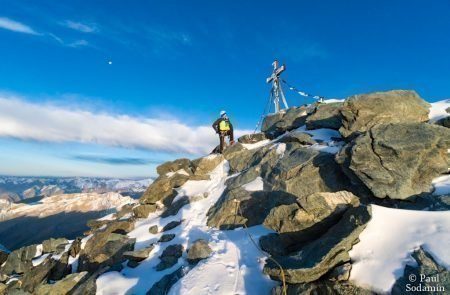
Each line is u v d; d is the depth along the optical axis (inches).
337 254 295.4
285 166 585.3
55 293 493.7
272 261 327.9
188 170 861.8
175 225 637.3
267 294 332.5
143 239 622.5
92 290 451.5
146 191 807.7
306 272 289.3
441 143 426.6
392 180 410.9
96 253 619.2
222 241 499.5
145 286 440.5
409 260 264.8
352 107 593.6
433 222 294.2
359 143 465.1
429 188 399.2
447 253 253.4
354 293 263.9
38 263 724.7
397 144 433.1
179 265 472.1
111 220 848.3
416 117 575.8
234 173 759.7
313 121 725.9
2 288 636.7
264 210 548.7
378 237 303.1
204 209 668.1
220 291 353.1
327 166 527.8
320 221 367.6
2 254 818.8
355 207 342.3
